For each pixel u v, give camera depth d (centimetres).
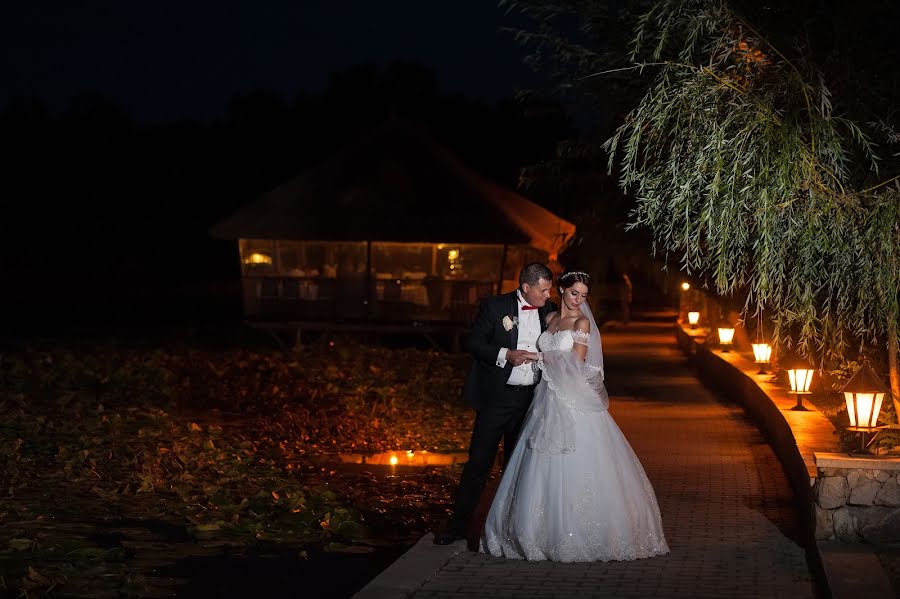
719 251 653
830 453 705
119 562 709
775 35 738
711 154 646
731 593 584
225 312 3841
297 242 2541
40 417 1250
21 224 4578
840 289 693
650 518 668
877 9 743
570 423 652
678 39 744
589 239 1662
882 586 555
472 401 704
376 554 768
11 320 3241
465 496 701
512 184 4244
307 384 1720
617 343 2836
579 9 973
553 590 591
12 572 661
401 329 2433
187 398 1562
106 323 3166
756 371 1510
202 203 4834
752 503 848
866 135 693
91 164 4666
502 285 2475
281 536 808
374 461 1184
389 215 2416
